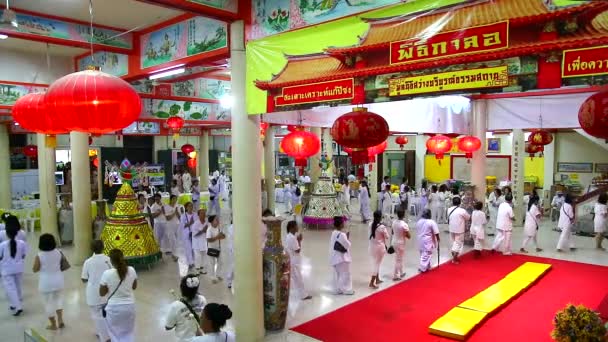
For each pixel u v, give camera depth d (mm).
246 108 5316
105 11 6281
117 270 4711
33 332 3791
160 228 10203
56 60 8852
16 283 6691
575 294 7242
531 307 6652
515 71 3309
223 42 5762
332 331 5848
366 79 4191
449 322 5855
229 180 23500
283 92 4906
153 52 6953
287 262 5949
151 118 11531
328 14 4500
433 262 9398
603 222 10609
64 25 6613
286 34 4867
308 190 14977
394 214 15906
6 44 7906
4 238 7605
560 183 16047
